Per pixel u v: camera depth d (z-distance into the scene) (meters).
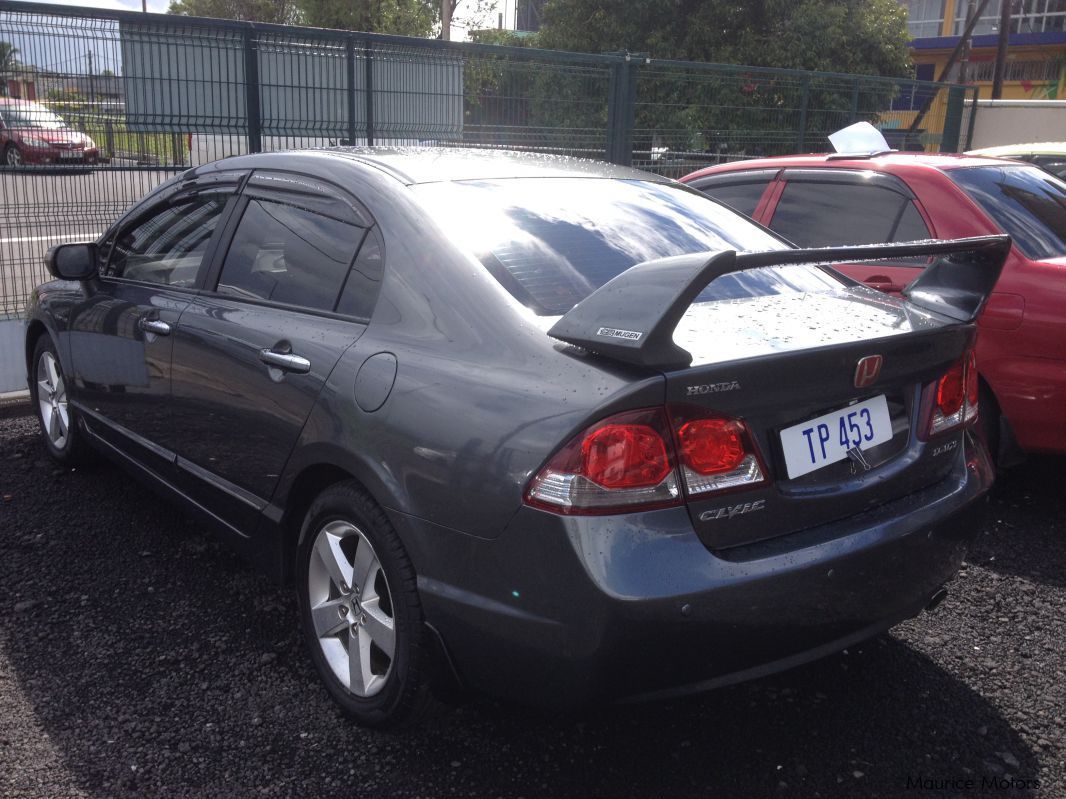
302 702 2.79
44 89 5.87
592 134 9.16
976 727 2.71
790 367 2.21
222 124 6.72
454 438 2.25
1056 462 5.07
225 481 3.19
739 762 2.54
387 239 2.73
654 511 2.06
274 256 3.14
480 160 3.22
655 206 3.14
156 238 3.81
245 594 3.44
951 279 2.85
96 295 4.00
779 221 5.12
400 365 2.47
